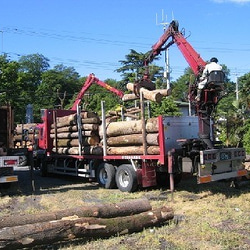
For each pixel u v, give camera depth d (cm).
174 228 651
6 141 1150
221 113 1412
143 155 1034
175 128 1016
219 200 889
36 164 1677
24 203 940
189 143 961
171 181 930
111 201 937
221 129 1367
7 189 1162
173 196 957
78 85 8594
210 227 652
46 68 9275
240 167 1024
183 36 1147
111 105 3769
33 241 536
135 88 1226
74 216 590
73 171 1387
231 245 558
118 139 1117
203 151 910
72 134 1345
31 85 5975
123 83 5425
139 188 1103
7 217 575
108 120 1201
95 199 977
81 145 1288
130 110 1227
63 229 558
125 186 1084
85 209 607
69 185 1262
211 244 566
